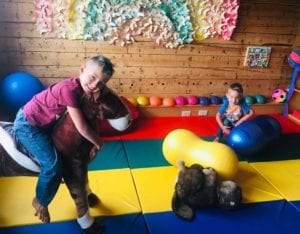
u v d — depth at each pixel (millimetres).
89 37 3256
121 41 3373
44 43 3207
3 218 1871
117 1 3182
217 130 3451
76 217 1933
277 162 2781
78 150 1634
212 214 2064
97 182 2312
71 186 1692
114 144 2943
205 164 2273
